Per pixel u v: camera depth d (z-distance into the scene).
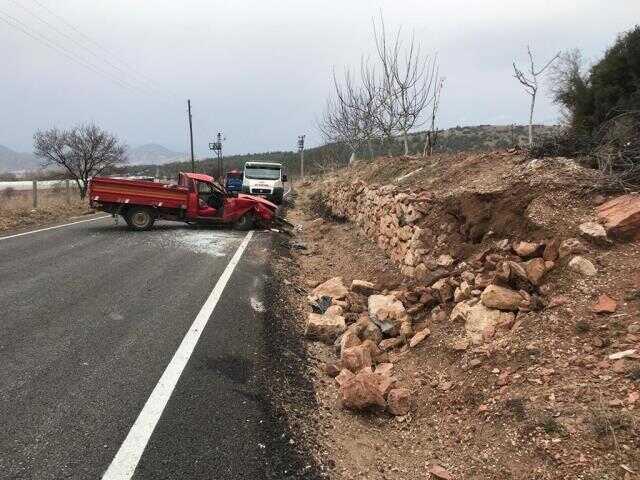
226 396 4.41
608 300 4.45
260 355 5.49
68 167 28.78
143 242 11.95
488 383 4.18
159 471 3.32
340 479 3.51
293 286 9.02
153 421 3.88
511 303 5.15
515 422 3.56
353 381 4.58
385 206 10.48
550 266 5.27
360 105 25.02
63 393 4.23
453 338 5.30
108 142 29.27
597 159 6.70
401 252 8.90
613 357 3.78
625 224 5.16
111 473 3.25
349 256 11.34
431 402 4.41
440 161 11.41
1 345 5.18
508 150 9.41
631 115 6.97
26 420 3.80
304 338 6.47
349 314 7.13
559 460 3.07
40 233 12.92
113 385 4.42
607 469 2.88
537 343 4.30
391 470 3.68
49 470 3.25
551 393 3.65
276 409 4.34
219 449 3.63
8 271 8.33
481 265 6.40
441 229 7.77
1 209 16.45
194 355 5.17
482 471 3.33
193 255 10.61
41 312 6.26
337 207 17.64
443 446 3.80
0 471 3.21
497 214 6.73
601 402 3.37
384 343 6.07
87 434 3.67
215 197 14.91
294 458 3.66
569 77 16.03
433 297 6.60
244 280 8.63
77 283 7.74
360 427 4.27
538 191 6.36
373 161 17.52
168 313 6.50
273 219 15.76
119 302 6.86
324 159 42.00
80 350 5.14
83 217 17.52
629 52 11.66
